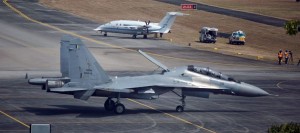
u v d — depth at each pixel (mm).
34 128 93625
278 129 105562
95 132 193125
